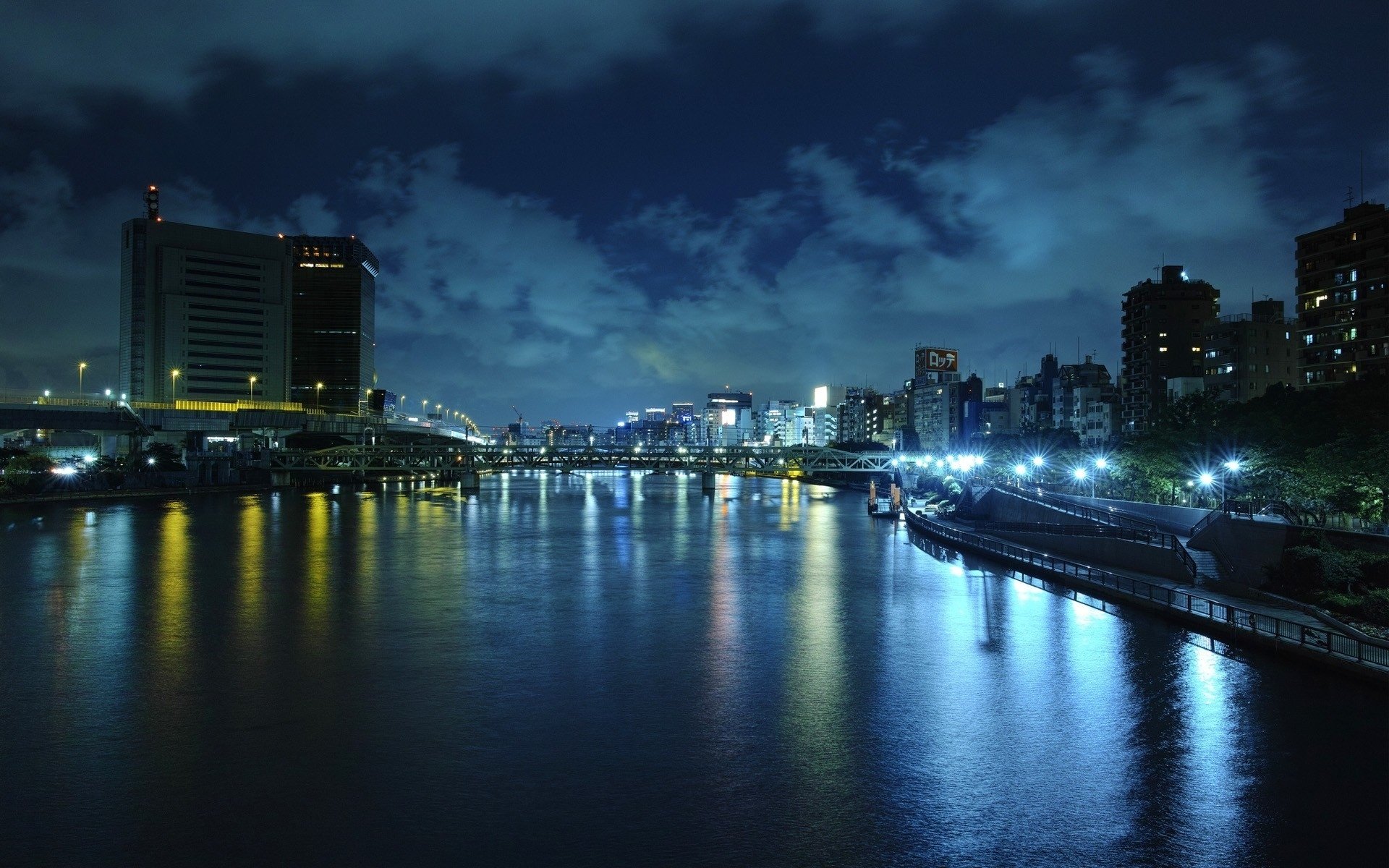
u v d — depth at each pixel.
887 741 37.94
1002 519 117.81
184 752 36.69
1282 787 32.72
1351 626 48.78
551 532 125.38
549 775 34.47
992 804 31.77
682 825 30.36
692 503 194.50
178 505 166.00
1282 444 82.81
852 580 80.75
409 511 163.38
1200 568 68.56
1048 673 47.47
